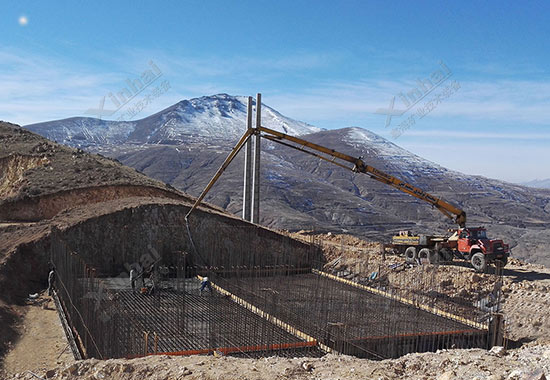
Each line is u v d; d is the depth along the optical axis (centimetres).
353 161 2650
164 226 3111
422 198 2739
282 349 1681
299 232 3906
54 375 1157
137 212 3086
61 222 2950
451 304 2331
